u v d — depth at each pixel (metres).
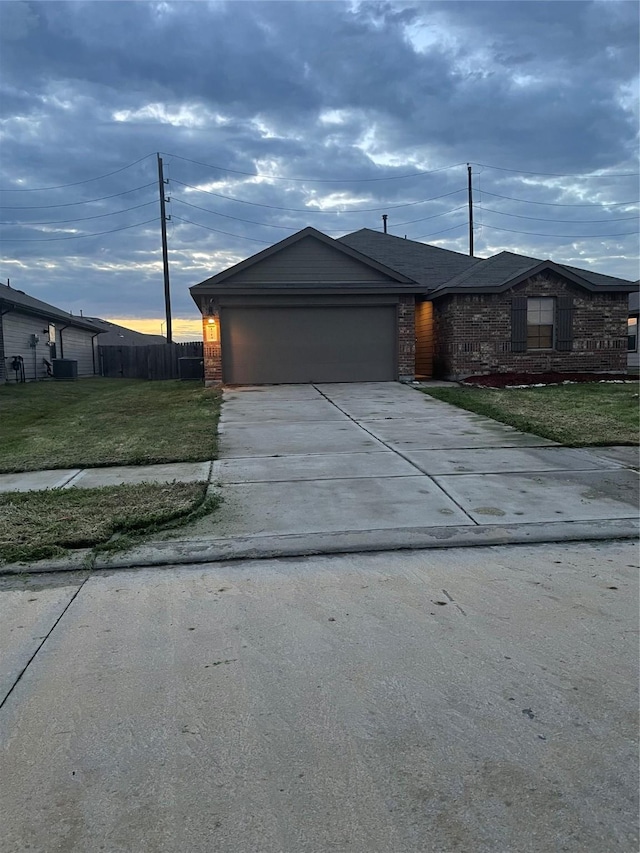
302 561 4.03
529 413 9.82
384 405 11.39
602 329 15.70
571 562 3.94
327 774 2.00
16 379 19.41
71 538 4.33
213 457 7.09
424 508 5.06
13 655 2.83
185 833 1.76
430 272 18.55
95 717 2.34
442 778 1.97
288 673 2.63
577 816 1.81
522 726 2.24
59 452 7.55
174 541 4.35
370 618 3.16
